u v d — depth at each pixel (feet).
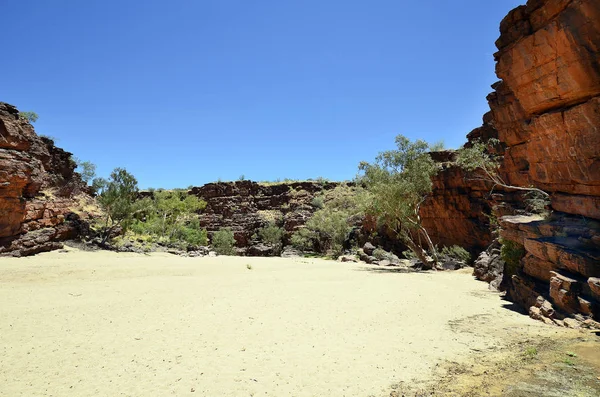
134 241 150.82
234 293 56.39
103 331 34.91
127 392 21.70
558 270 40.70
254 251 235.61
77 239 122.52
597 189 41.01
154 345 30.83
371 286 64.90
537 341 31.35
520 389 21.74
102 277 71.15
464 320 40.01
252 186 346.33
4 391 21.67
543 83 43.39
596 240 36.99
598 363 25.62
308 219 280.31
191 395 21.34
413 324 38.24
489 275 71.82
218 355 28.40
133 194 144.25
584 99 39.70
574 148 42.19
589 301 34.27
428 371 25.02
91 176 188.44
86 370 25.18
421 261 111.04
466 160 82.69
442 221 131.95
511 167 67.77
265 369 25.45
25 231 98.94
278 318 40.63
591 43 35.88
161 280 69.36
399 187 106.01
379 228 170.50
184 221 261.03
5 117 97.30
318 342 31.86
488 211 110.32
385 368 25.59
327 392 21.74
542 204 55.21
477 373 24.54
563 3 38.29
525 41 43.91
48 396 21.09
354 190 316.19
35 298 49.01
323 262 138.41
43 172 127.34
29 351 28.94
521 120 59.52
